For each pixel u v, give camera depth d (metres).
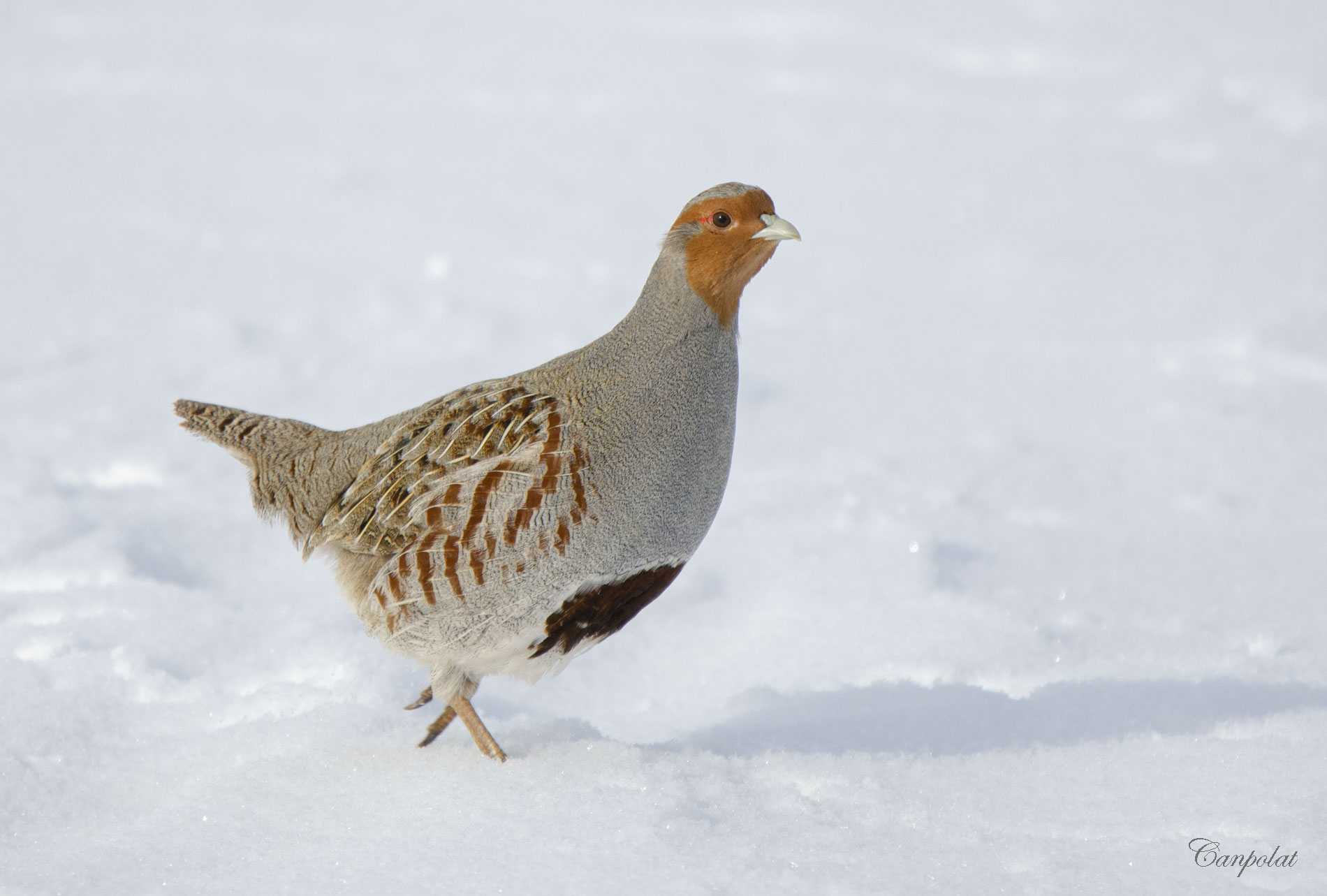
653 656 11.39
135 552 12.85
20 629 10.70
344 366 20.25
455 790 7.65
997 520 14.23
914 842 7.06
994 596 12.07
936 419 18.22
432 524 7.89
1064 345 21.95
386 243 28.58
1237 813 7.35
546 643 8.28
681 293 8.45
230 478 15.66
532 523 7.82
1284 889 6.52
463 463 7.98
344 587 8.55
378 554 8.28
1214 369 20.39
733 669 10.88
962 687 9.74
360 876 6.71
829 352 21.62
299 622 11.04
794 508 14.49
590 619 8.35
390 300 24.03
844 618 11.55
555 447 7.87
